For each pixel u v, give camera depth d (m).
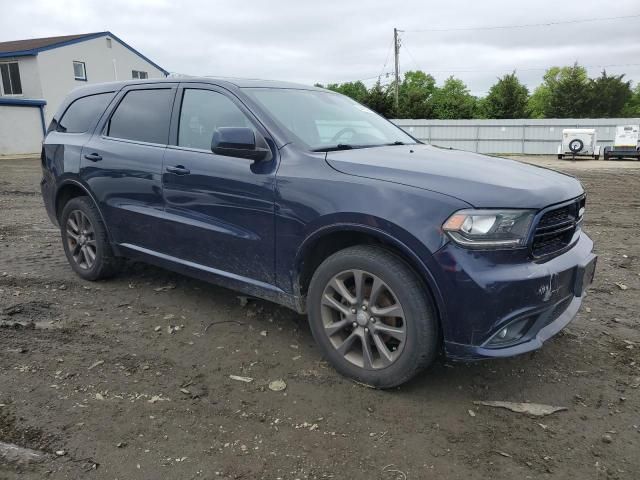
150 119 4.30
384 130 4.34
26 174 16.27
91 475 2.37
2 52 29.00
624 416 2.91
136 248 4.43
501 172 3.13
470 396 3.09
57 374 3.24
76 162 4.77
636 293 4.85
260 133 3.52
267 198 3.37
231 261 3.70
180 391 3.09
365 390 3.13
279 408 2.94
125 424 2.75
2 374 3.21
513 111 54.91
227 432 2.71
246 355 3.56
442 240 2.72
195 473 2.40
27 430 2.67
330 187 3.10
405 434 2.72
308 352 3.61
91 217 4.72
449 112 55.12
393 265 2.91
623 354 3.62
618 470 2.47
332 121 3.99
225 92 3.82
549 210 2.86
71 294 4.65
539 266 2.83
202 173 3.73
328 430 2.75
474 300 2.69
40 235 7.07
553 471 2.46
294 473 2.42
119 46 33.97
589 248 3.41
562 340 3.83
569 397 3.10
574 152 29.19
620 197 11.73
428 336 2.87
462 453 2.58
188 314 4.23
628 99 60.50
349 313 3.15
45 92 29.41
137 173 4.21
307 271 3.39
